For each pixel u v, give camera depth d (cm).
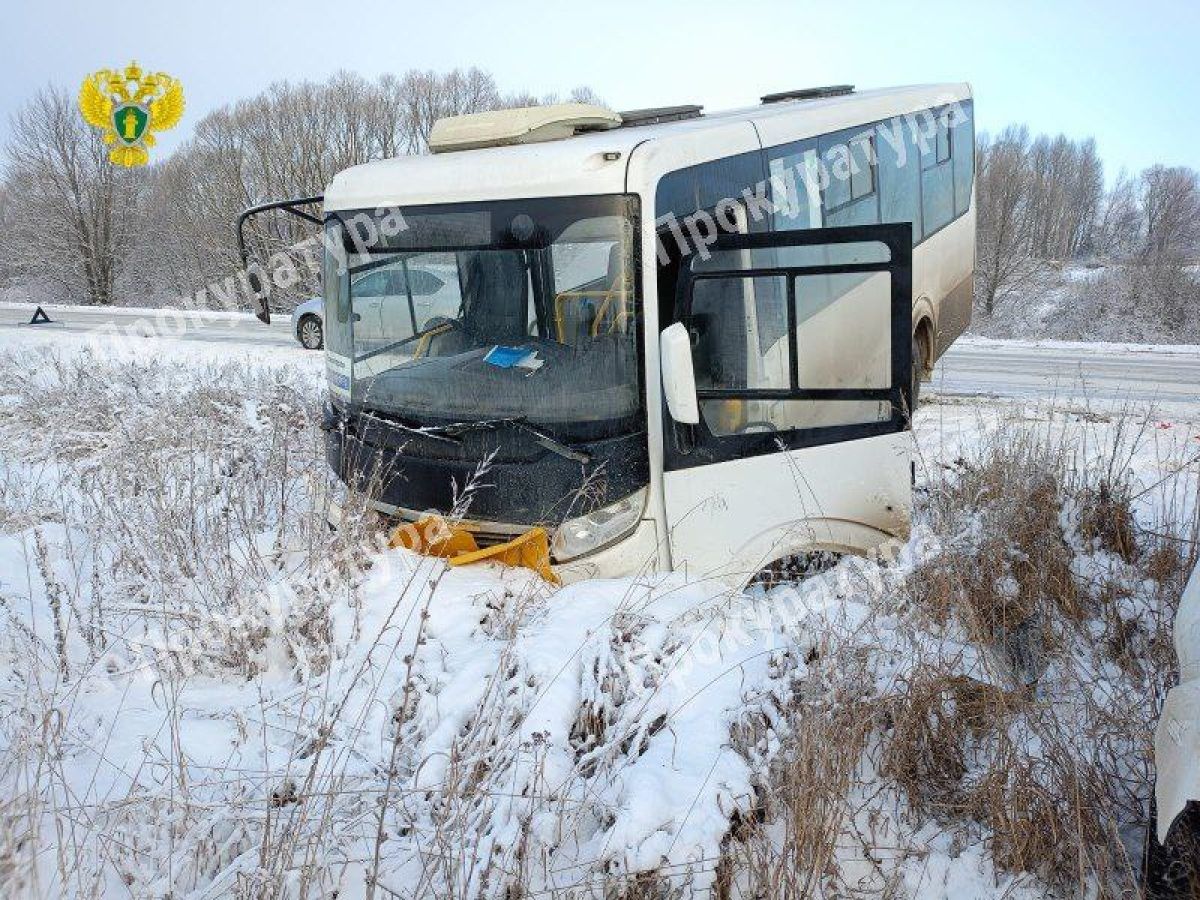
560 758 355
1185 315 3297
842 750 356
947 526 508
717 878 310
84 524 635
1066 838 347
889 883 337
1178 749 285
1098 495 587
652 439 443
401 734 360
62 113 3972
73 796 346
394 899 308
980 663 414
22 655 460
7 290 4216
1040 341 1906
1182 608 340
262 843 316
